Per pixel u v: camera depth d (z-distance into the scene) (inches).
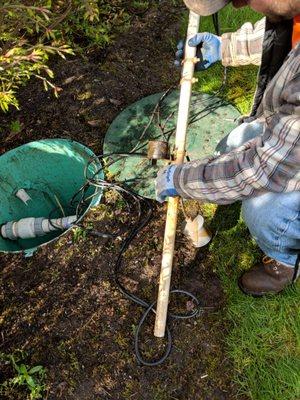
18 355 69.7
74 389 67.1
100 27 102.1
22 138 91.2
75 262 77.4
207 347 69.9
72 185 91.9
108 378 67.9
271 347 69.0
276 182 48.2
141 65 99.7
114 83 97.1
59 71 98.3
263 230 62.4
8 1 71.9
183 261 77.0
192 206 82.0
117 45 102.3
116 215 81.6
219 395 66.3
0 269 77.2
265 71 59.4
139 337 70.8
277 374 66.6
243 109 92.8
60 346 70.4
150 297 74.3
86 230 79.6
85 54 100.9
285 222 59.5
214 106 93.3
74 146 83.6
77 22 99.0
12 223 86.2
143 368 68.5
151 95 95.5
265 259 71.7
